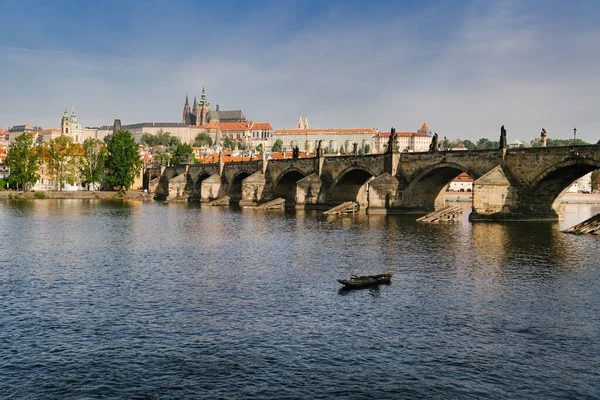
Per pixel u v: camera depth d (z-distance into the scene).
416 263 60.75
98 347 33.62
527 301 44.59
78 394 27.73
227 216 125.88
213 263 60.50
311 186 148.12
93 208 151.00
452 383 29.27
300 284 49.97
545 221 108.19
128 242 77.19
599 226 87.25
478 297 45.72
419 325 38.19
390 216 123.75
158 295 45.72
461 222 107.44
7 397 27.34
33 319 38.84
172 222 109.06
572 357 32.78
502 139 107.19
